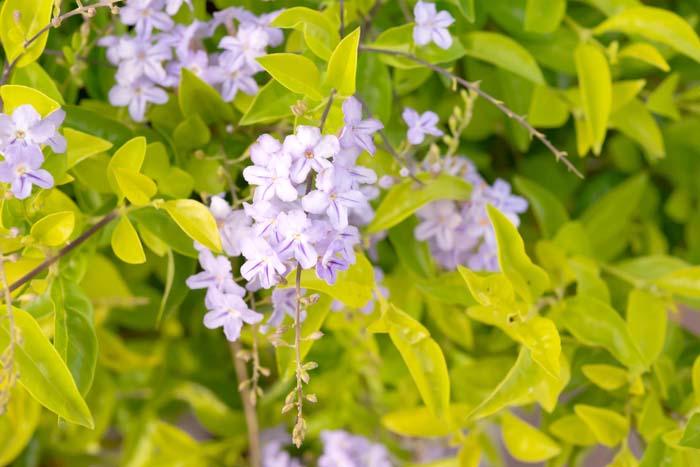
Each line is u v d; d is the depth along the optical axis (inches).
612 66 19.7
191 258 18.2
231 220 17.2
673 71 20.4
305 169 16.1
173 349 22.1
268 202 16.1
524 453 19.0
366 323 18.6
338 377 21.5
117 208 17.3
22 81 17.2
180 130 18.0
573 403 19.3
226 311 17.1
